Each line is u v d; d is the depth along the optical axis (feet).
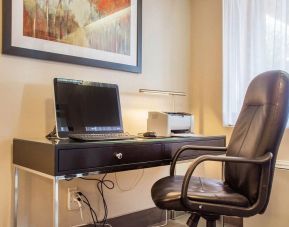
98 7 7.07
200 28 9.12
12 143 5.75
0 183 5.65
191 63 9.32
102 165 4.93
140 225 7.69
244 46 7.75
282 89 4.50
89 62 6.86
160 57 8.51
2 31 5.65
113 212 7.38
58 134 5.51
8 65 5.76
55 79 5.69
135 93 7.88
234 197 4.42
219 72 8.57
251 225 6.82
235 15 7.97
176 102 8.92
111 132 6.33
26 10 5.95
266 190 4.31
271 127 4.40
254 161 4.24
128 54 7.68
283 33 6.99
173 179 5.51
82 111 5.97
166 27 8.68
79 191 6.77
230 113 8.07
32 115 6.04
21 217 5.95
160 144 5.84
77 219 6.75
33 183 6.11
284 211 6.39
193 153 6.46
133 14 7.80
